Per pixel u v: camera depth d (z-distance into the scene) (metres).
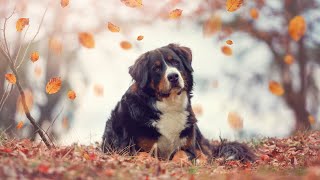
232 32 20.91
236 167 7.82
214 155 8.90
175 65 8.46
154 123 8.45
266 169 7.34
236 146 8.83
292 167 7.62
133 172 6.08
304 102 20.83
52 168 5.61
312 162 7.88
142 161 7.11
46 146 8.02
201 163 7.90
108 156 7.25
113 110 9.02
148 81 8.46
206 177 6.38
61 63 17.28
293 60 21.00
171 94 8.33
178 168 7.00
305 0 21.17
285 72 21.09
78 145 8.58
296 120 20.72
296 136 11.12
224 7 20.45
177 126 8.50
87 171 5.75
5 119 13.90
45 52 16.98
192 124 8.64
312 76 20.98
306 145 9.85
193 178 6.03
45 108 16.33
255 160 8.61
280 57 21.08
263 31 21.05
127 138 8.52
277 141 10.64
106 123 9.10
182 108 8.53
